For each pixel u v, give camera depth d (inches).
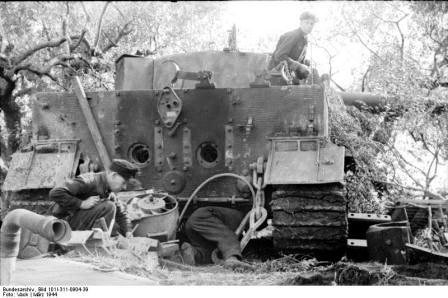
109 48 722.2
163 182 410.3
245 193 394.0
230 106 401.4
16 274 247.3
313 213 366.0
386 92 609.6
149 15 727.7
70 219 340.5
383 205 491.5
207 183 402.3
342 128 474.0
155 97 414.0
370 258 342.3
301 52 445.4
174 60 460.8
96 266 266.8
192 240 382.9
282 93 394.3
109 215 336.2
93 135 417.4
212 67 454.9
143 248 311.0
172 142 410.9
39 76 666.2
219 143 402.9
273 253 413.4
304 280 262.8
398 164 583.2
